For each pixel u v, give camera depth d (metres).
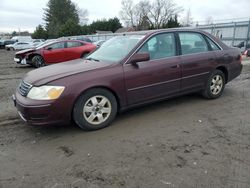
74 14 83.50
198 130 3.97
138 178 2.77
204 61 5.10
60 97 3.59
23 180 2.78
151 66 4.37
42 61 12.13
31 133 3.96
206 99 5.54
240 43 24.36
